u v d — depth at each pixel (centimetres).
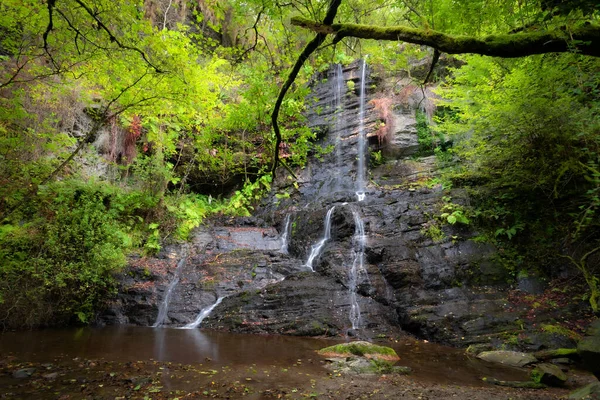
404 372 557
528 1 515
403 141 1562
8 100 947
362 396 435
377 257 1023
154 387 444
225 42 1391
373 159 1595
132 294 962
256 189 1711
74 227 890
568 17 385
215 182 1753
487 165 1134
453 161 1416
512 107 911
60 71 841
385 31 377
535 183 981
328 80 1808
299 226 1316
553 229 974
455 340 748
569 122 802
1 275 794
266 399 421
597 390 395
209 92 1041
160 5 1355
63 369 505
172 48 841
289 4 478
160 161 1295
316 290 931
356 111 1722
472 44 331
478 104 1148
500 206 1102
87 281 888
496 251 1004
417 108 1555
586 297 792
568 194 981
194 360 585
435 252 1035
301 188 1638
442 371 573
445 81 1490
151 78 869
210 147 1247
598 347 391
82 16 675
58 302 841
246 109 638
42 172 1040
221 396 424
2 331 746
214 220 1530
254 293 948
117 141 1458
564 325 740
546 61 766
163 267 1089
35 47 848
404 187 1409
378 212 1222
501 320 773
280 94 502
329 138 1725
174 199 1358
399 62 855
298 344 723
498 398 435
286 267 1105
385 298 924
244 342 730
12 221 935
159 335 781
